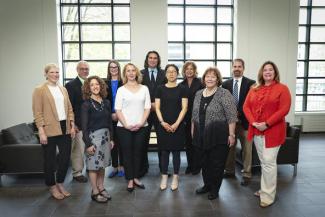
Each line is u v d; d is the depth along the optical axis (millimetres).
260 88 2957
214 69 2977
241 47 6414
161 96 3318
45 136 2973
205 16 6879
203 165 3191
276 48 6488
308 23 7133
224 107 2912
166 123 3254
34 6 5926
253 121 2908
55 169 3143
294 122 6898
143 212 2832
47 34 6012
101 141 2973
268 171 2885
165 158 3398
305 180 3719
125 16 6613
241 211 2836
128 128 3197
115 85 3725
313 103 7270
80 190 3443
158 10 6082
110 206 2977
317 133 6902
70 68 6719
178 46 6926
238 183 3619
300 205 2963
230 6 6867
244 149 3605
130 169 3328
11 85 6102
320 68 7305
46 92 2967
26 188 3514
